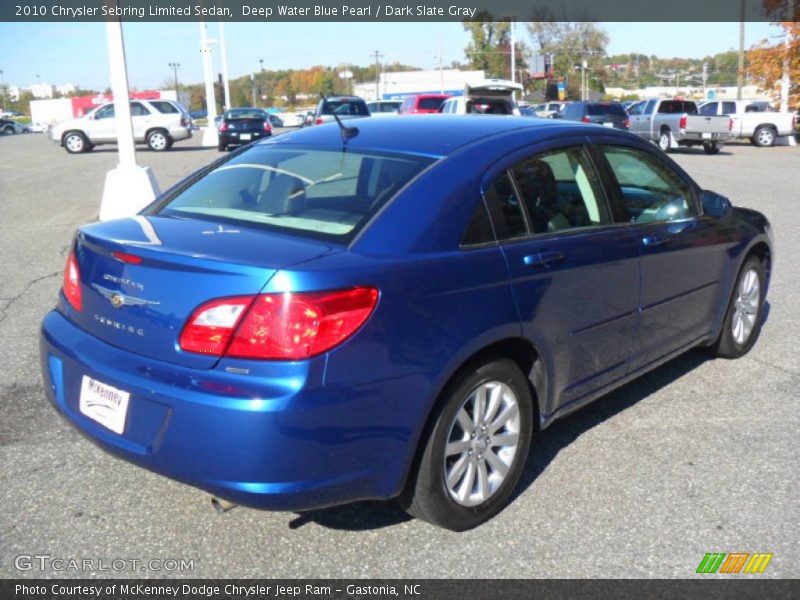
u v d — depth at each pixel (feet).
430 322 10.14
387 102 106.32
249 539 11.05
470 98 69.67
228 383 9.24
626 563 10.57
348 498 9.91
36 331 20.29
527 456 12.74
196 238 10.47
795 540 11.13
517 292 11.31
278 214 11.34
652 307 14.40
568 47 246.47
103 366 10.23
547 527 11.41
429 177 11.25
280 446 9.14
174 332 9.66
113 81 35.35
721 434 14.52
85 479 12.64
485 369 11.00
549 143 12.89
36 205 42.78
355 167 11.90
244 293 9.27
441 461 10.63
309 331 9.18
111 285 10.37
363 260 9.87
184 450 9.45
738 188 51.11
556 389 12.49
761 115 100.73
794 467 13.25
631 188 14.43
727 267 16.83
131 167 36.09
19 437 14.16
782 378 17.34
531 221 12.06
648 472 13.06
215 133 100.07
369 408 9.62
